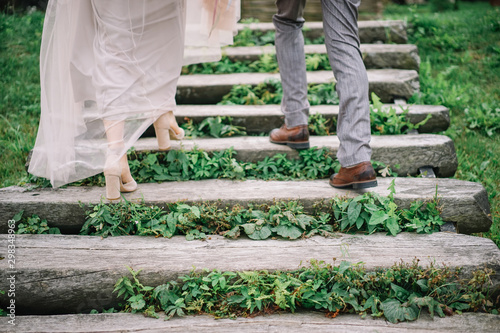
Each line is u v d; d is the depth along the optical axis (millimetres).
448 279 2184
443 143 3053
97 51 2459
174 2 2553
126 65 2449
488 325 1995
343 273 2172
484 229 2637
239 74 4250
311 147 3088
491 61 4977
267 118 3502
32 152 2963
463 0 9422
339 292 2129
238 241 2459
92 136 2553
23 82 4328
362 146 2576
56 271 2180
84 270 2188
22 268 2176
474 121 3926
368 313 2105
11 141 3514
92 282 2188
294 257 2305
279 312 2107
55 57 2488
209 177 3014
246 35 5031
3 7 5969
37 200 2625
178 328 1994
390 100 3912
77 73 2500
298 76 2965
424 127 3512
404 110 3447
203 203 2645
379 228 2549
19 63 4641
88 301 2211
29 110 3961
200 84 3926
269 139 3229
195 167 3018
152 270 2205
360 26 4922
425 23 5867
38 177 2869
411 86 3914
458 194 2625
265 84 3961
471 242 2396
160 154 3043
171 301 2133
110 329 2000
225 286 2168
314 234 2521
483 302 2107
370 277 2158
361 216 2531
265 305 2117
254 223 2514
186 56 3072
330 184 2814
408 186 2781
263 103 3848
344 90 2580
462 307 2104
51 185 2830
